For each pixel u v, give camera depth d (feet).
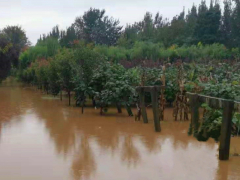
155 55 80.94
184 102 30.50
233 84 25.62
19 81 104.78
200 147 20.81
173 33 114.32
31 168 16.78
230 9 114.52
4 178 15.44
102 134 24.59
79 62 38.22
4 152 19.62
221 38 107.24
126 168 16.72
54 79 49.52
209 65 44.88
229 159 18.19
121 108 39.29
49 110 37.65
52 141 22.35
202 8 135.54
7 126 27.55
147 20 152.66
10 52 78.13
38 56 96.27
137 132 25.41
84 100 37.19
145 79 35.47
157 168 16.71
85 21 154.81
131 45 109.29
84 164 17.38
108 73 34.88
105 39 149.89
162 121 30.35
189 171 16.26
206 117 20.36
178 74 36.29
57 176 15.64
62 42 133.90
